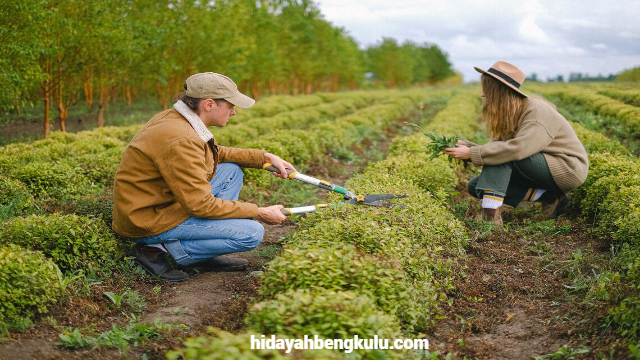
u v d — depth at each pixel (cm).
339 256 310
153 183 374
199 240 389
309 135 963
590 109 1817
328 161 934
